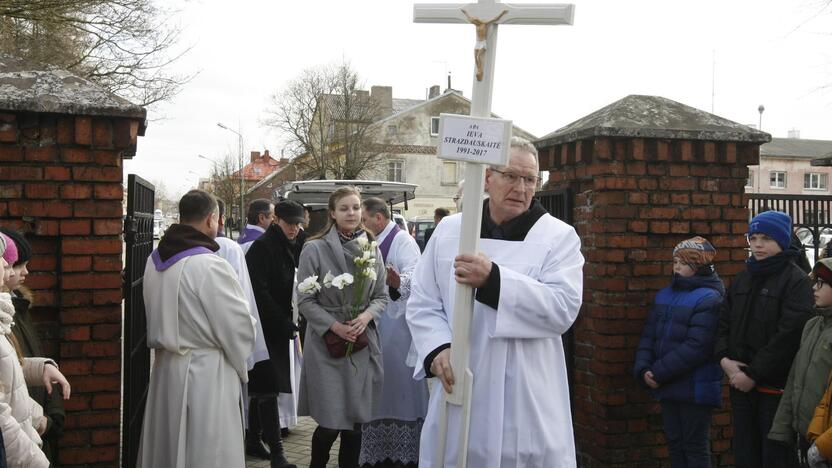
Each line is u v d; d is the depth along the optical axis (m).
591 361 4.79
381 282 5.12
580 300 2.90
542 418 2.87
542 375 2.92
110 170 3.87
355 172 45.06
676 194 4.72
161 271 3.92
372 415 4.90
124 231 4.16
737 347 4.17
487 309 2.86
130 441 4.18
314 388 4.77
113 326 3.91
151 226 5.14
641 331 4.68
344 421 4.73
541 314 2.77
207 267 3.88
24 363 3.04
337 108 45.25
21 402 2.67
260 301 5.44
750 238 4.21
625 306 4.65
